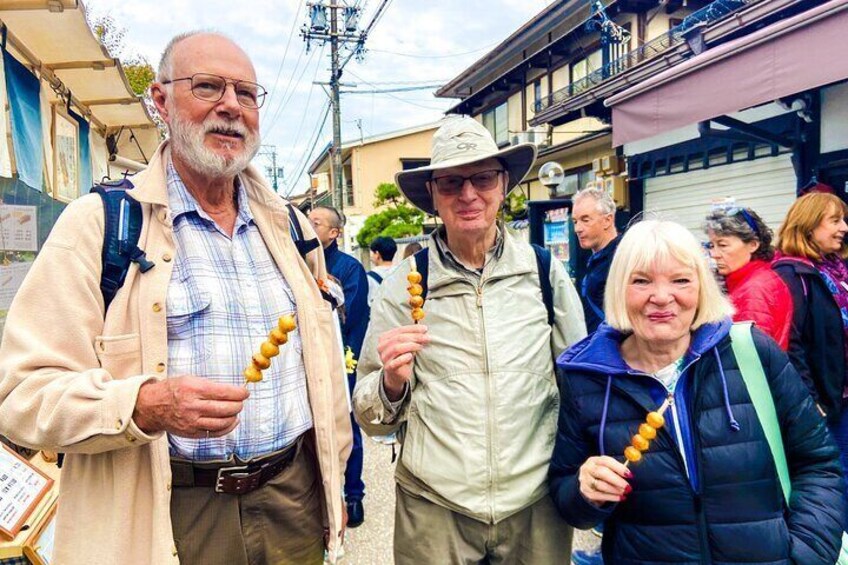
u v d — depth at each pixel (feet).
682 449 5.48
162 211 5.24
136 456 4.87
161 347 4.98
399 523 6.85
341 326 12.95
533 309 6.77
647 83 18.81
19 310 4.70
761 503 5.33
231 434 5.40
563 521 6.70
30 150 11.14
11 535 7.28
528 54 59.57
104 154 19.26
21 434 4.57
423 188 7.67
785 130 18.95
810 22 13.07
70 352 4.70
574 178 48.47
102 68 12.69
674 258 5.52
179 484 5.30
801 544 5.30
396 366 5.94
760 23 19.24
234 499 5.48
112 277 4.93
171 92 5.53
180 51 5.51
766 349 5.66
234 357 5.40
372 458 17.53
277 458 5.74
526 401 6.42
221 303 5.41
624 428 5.71
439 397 6.45
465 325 6.55
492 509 6.21
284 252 6.19
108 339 4.82
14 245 10.67
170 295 5.17
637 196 27.35
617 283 5.84
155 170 5.39
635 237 5.76
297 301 6.03
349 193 106.01
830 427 9.63
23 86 10.78
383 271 21.42
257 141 5.86
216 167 5.42
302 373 6.09
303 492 6.11
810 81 13.20
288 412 5.83
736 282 9.96
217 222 5.83
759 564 5.22
